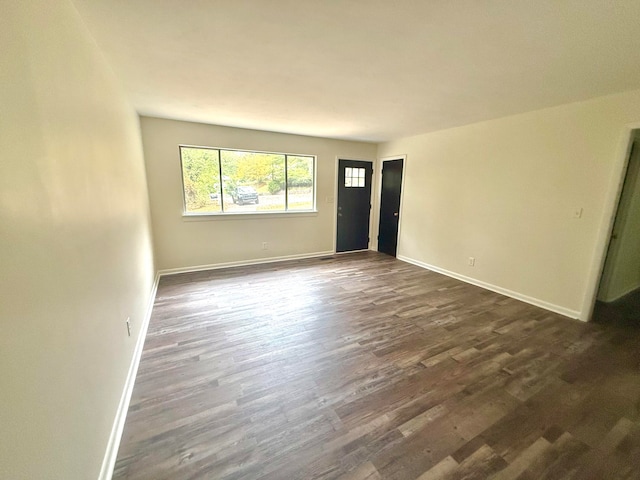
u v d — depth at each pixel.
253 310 3.07
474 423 1.62
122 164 2.24
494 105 3.00
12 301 0.73
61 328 0.99
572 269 2.97
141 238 2.91
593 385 1.94
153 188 3.97
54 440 0.89
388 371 2.07
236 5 1.39
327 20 1.52
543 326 2.77
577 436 1.54
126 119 2.61
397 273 4.46
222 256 4.62
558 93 2.59
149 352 2.28
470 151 3.92
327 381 1.96
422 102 2.93
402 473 1.33
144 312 2.72
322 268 4.69
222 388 1.88
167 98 2.87
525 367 2.13
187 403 1.74
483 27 1.55
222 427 1.57
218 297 3.42
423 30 1.60
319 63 2.05
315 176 5.22
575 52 1.82
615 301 3.41
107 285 1.57
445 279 4.19
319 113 3.42
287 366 2.12
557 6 1.35
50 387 0.89
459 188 4.11
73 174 1.21
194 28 1.61
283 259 5.18
